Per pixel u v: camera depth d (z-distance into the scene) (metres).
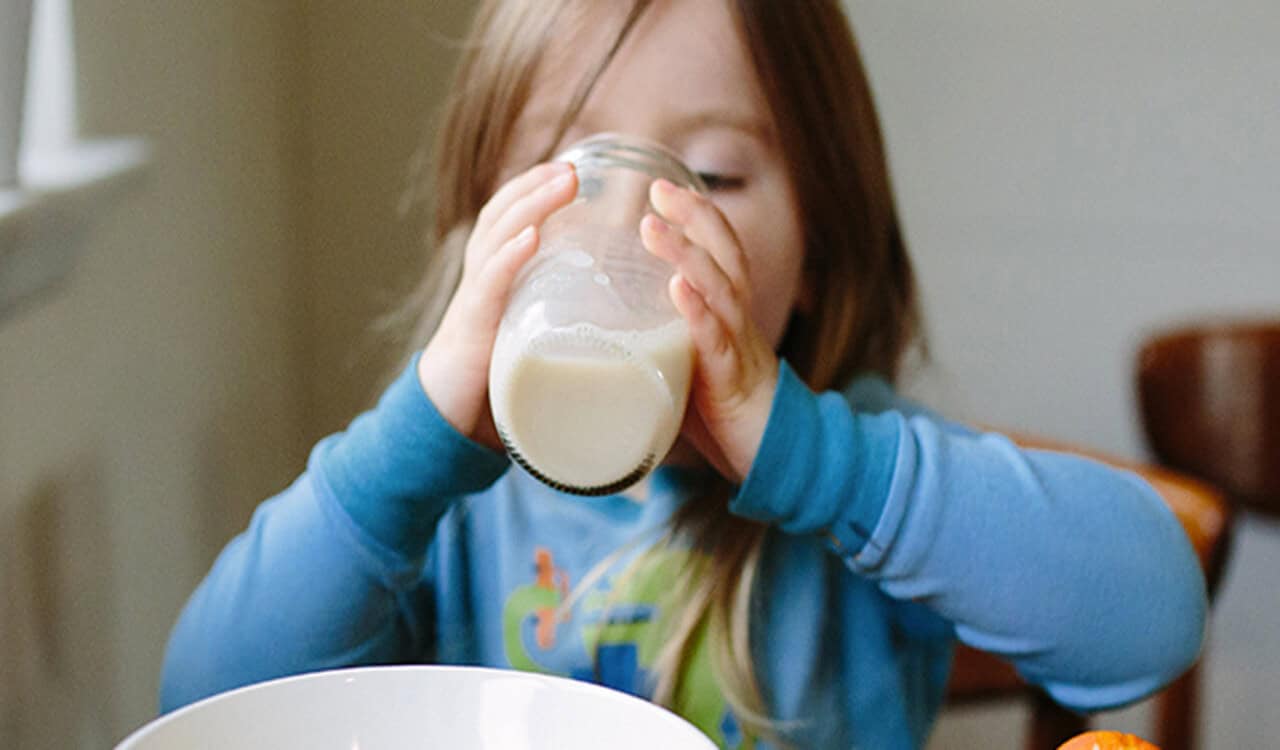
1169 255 2.19
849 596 0.86
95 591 0.89
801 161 0.80
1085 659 0.69
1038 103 2.15
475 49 0.86
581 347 0.52
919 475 0.65
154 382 1.10
